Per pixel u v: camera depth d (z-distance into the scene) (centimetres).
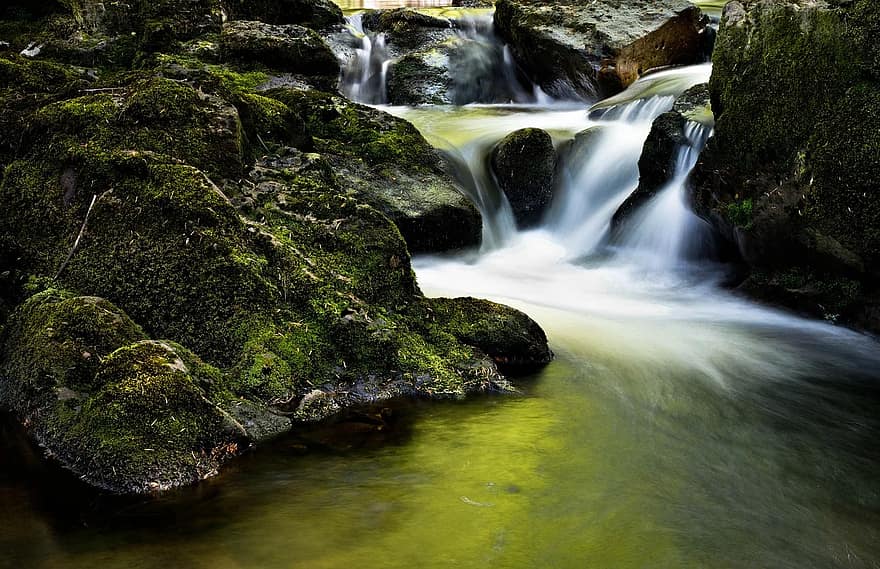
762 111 655
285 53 1021
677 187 787
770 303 669
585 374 509
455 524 313
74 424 361
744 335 611
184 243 465
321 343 454
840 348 583
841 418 460
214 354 439
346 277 500
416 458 373
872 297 599
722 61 709
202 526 306
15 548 287
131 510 318
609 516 329
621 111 1064
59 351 394
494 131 1032
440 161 852
